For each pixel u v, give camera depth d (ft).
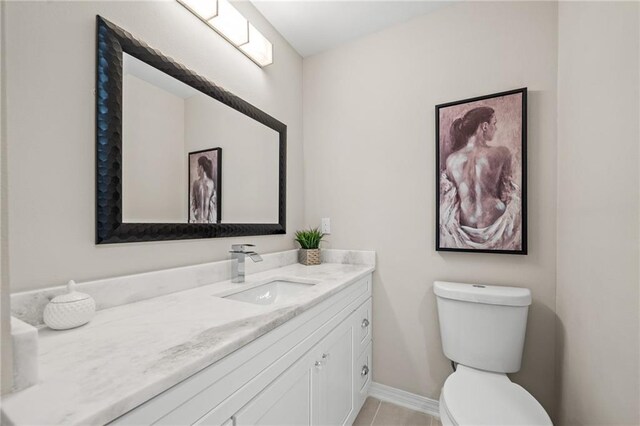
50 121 2.58
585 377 3.31
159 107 3.56
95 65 2.92
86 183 2.83
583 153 3.44
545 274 4.53
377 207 5.98
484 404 3.47
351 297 4.78
